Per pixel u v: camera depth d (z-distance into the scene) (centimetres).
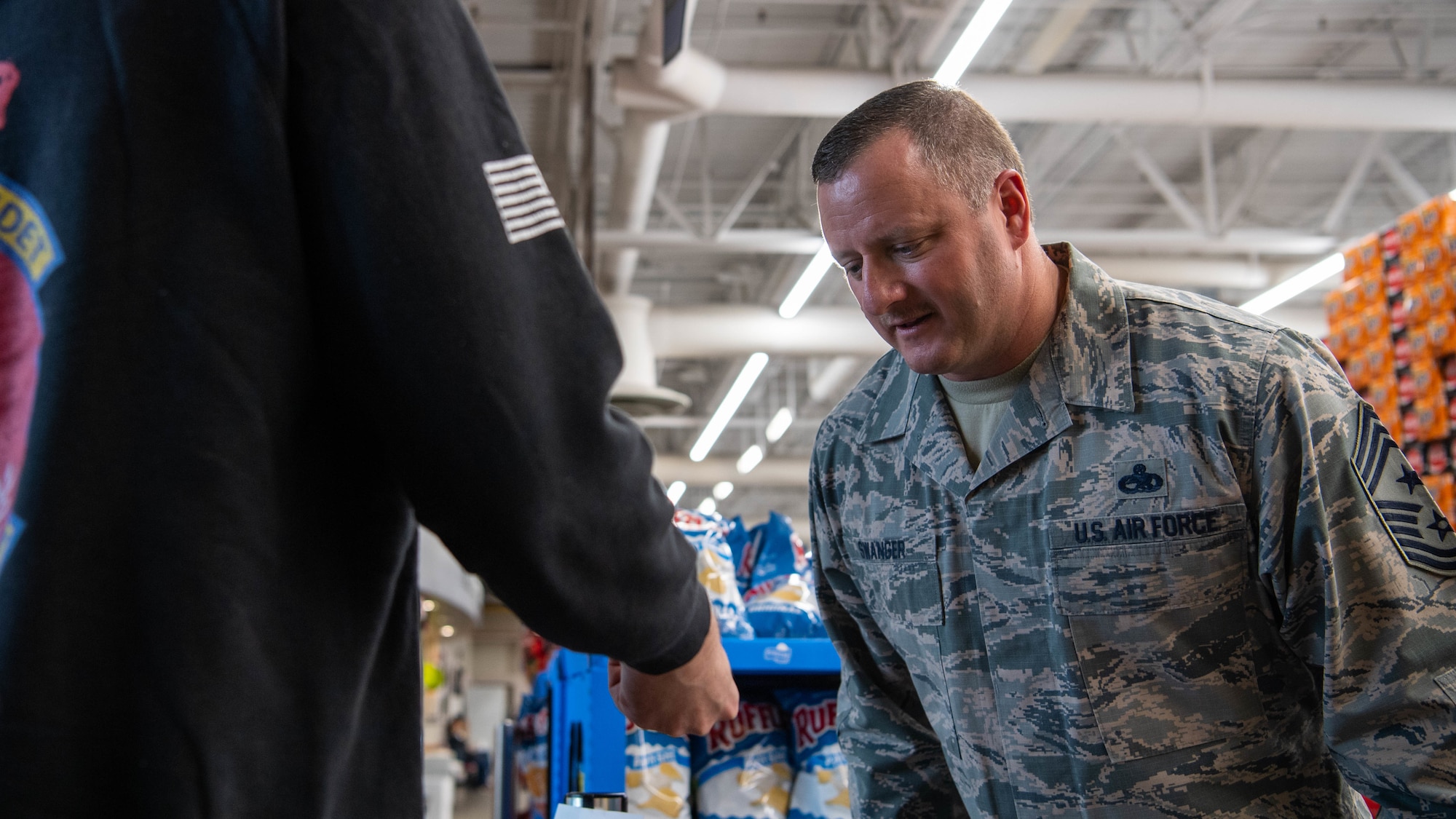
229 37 64
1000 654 136
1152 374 130
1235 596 125
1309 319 1147
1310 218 1073
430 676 1412
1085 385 133
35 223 64
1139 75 688
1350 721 115
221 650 59
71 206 62
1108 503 129
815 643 201
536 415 68
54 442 59
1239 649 126
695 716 91
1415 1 731
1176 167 966
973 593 139
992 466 136
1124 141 843
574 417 71
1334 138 907
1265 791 126
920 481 145
